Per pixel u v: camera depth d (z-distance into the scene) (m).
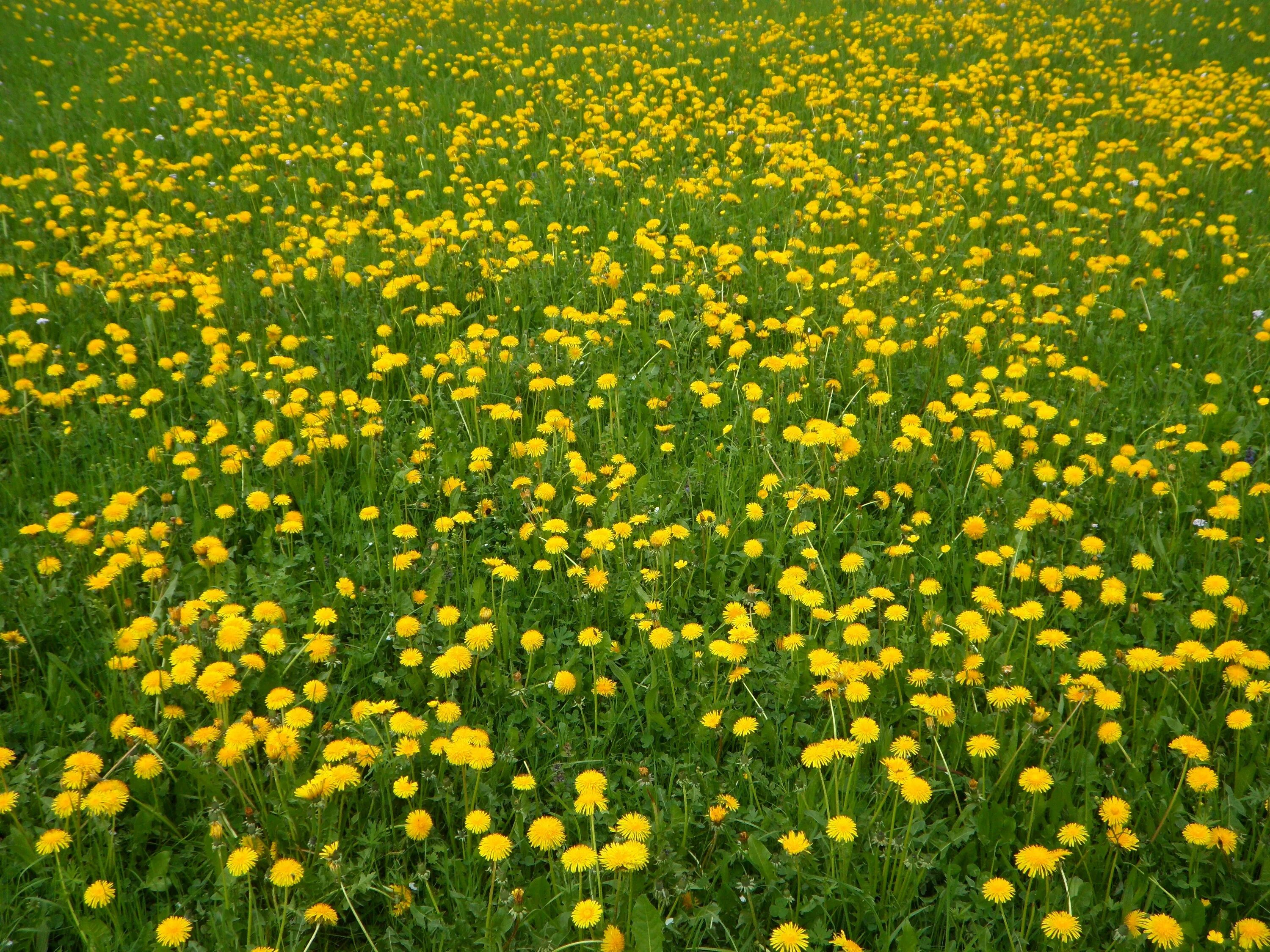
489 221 6.23
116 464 4.04
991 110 9.66
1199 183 7.67
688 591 3.44
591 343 4.96
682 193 6.95
